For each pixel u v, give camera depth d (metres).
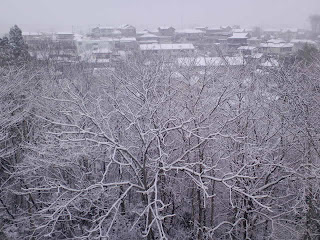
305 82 13.62
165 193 12.52
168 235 12.62
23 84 18.80
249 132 12.28
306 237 11.70
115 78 14.68
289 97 12.46
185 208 14.05
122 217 12.05
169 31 81.12
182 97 12.12
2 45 28.25
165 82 12.68
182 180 12.37
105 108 13.23
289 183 12.09
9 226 13.95
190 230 12.94
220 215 13.43
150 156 12.19
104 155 12.21
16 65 22.25
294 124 11.96
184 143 11.31
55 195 12.23
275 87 13.36
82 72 22.84
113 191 12.57
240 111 12.26
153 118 10.45
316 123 12.29
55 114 13.65
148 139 9.88
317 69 13.82
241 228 11.84
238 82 12.68
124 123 12.27
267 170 11.49
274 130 11.97
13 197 15.70
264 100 13.45
